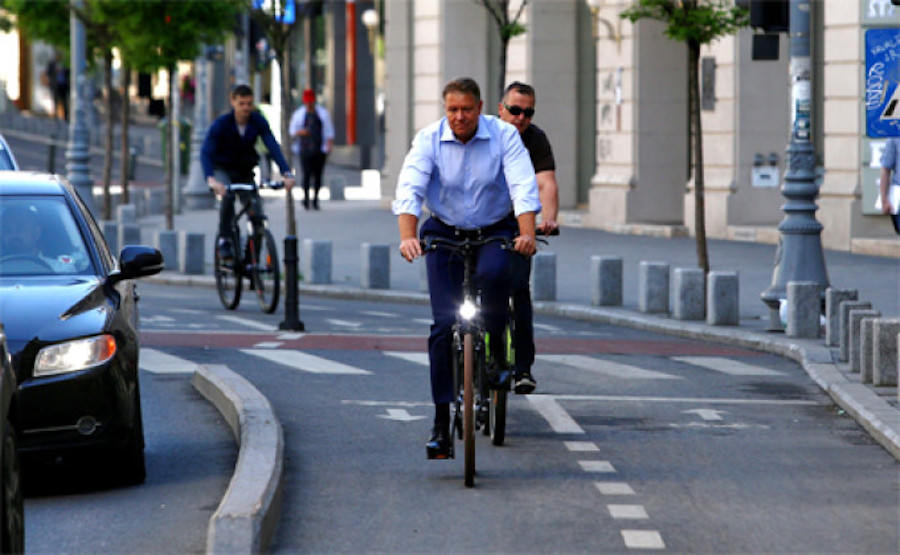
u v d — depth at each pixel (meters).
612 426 31.08
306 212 101.38
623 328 50.66
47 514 23.86
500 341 26.70
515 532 22.23
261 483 22.61
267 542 21.41
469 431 24.83
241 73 116.81
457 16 97.50
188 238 69.06
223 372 35.44
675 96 86.25
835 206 72.44
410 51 101.75
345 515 23.31
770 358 42.56
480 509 23.66
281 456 25.94
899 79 34.25
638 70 86.06
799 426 31.47
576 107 94.00
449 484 25.41
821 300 46.06
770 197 80.12
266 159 122.19
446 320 25.44
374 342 45.00
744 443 29.41
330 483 25.55
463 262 25.75
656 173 86.62
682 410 33.22
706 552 21.17
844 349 39.81
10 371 17.53
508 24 69.06
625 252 74.31
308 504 24.03
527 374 28.95
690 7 52.81
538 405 33.56
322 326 49.28
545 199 29.91
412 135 101.94
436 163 25.69
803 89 47.56
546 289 56.59
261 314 52.84
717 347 45.09
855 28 71.75
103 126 179.75
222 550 19.88
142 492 25.39
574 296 58.06
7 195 27.31
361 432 30.31
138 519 23.50
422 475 26.19
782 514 23.42
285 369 39.28
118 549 21.70
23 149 171.00
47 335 24.14
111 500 24.80
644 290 52.19
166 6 88.50
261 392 35.09
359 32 151.38
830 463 27.48
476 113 25.44
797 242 46.84
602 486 25.28
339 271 68.94
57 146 172.88
